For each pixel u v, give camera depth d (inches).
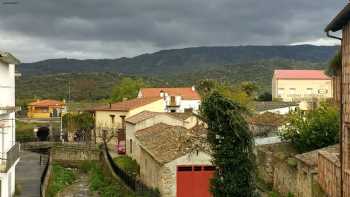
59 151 2386.8
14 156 1378.0
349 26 727.7
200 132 1338.6
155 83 6658.5
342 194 774.5
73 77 6461.6
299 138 1461.6
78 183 1868.8
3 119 1295.5
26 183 1692.9
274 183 1360.7
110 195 1545.3
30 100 4899.1
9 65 1438.2
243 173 961.5
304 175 1061.1
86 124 3095.5
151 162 1503.4
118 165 1814.7
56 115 4345.5
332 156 887.1
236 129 952.3
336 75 962.7
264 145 1552.7
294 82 4542.3
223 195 964.6
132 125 2128.4
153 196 1306.6
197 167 1328.7
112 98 4293.8
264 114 2097.7
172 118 2123.5
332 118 1413.6
